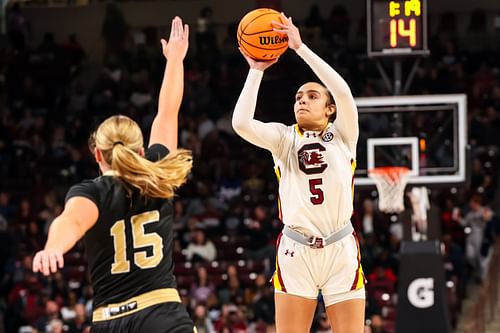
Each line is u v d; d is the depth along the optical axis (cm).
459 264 1875
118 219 499
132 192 503
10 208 2244
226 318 1705
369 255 1861
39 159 2452
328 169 614
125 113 2570
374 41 1339
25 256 2027
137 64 2739
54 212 2189
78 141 2505
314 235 616
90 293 1856
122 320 496
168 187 501
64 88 2759
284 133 625
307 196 614
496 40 2816
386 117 1966
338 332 623
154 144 539
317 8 2730
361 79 2578
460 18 2845
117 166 493
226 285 1914
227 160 2366
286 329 627
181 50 577
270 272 1905
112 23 2836
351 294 620
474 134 2342
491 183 2186
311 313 630
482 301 1733
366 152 1380
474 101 2506
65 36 2984
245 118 608
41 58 2831
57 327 1648
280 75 2625
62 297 1869
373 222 1956
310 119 618
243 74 2669
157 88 2695
